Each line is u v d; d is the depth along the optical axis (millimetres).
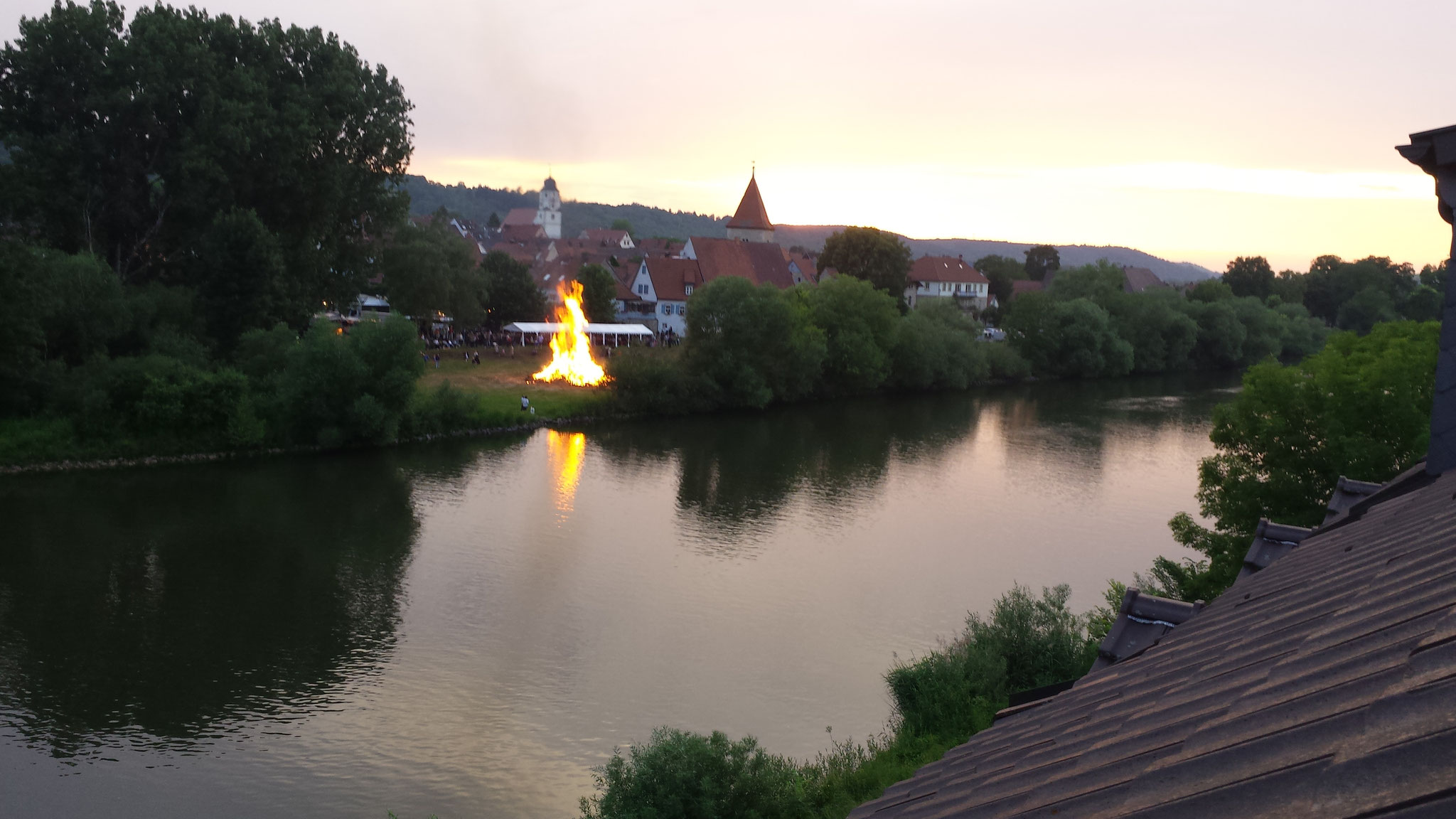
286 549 48656
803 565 49062
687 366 92688
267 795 28188
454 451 70812
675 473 67562
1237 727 3814
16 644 36906
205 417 64438
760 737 32094
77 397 61719
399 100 90250
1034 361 124562
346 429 68750
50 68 73250
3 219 73562
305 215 82375
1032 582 46969
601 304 121000
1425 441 33062
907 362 107250
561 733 32281
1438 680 3119
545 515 56344
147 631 38719
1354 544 8344
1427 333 42188
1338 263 198750
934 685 31672
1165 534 55188
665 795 23594
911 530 55312
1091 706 5840
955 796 5086
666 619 41875
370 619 40875
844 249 152500
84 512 52250
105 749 30297
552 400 85000
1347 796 2607
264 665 36344
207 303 73125
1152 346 132625
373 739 31438
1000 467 71438
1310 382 38438
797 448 76875
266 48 81812
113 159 74688
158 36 74188
